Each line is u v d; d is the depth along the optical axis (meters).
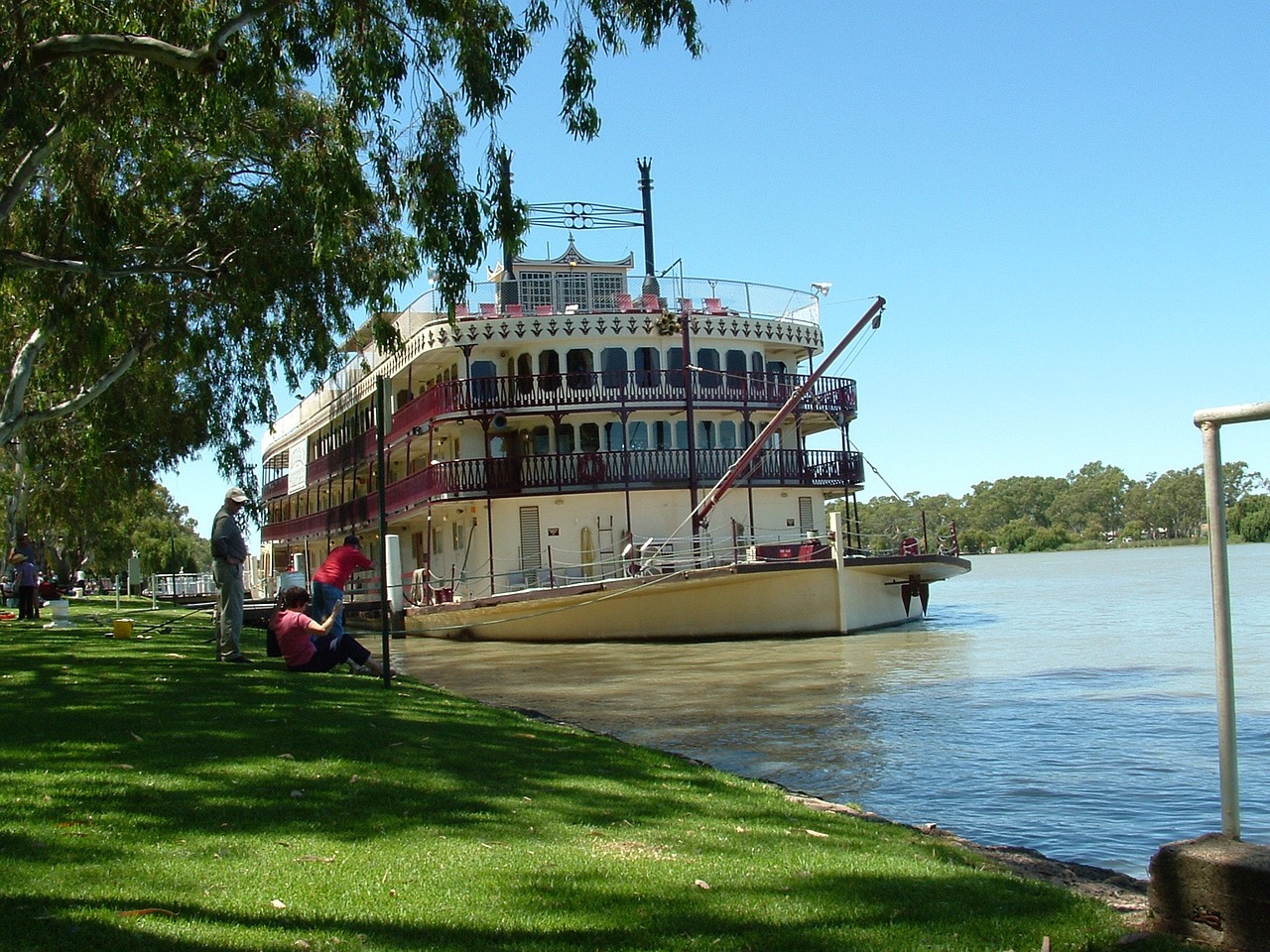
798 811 8.51
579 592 31.06
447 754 9.56
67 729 9.95
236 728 10.24
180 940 4.77
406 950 4.79
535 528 35.50
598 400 35.38
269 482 72.44
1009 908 5.85
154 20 15.88
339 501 54.34
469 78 14.98
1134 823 9.88
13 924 4.86
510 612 32.09
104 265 19.02
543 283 39.12
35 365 26.81
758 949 5.02
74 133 17.70
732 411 36.78
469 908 5.39
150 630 24.78
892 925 5.43
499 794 8.06
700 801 8.47
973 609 47.00
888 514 170.38
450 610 33.59
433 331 36.25
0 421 22.80
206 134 19.97
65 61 16.86
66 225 20.31
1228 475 152.75
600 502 35.47
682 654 26.77
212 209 22.34
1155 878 5.70
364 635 38.19
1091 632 31.86
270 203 22.23
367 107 15.42
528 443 37.47
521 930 5.11
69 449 34.69
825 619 31.05
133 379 29.61
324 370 23.88
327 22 15.25
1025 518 177.75
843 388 38.25
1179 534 160.25
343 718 11.13
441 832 6.86
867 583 32.81
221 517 16.42
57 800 7.20
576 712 17.05
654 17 14.80
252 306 22.61
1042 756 12.91
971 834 9.55
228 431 29.45
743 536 33.09
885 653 26.05
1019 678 20.55
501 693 19.67
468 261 15.49
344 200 16.12
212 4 15.77
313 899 5.41
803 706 17.19
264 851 6.25
